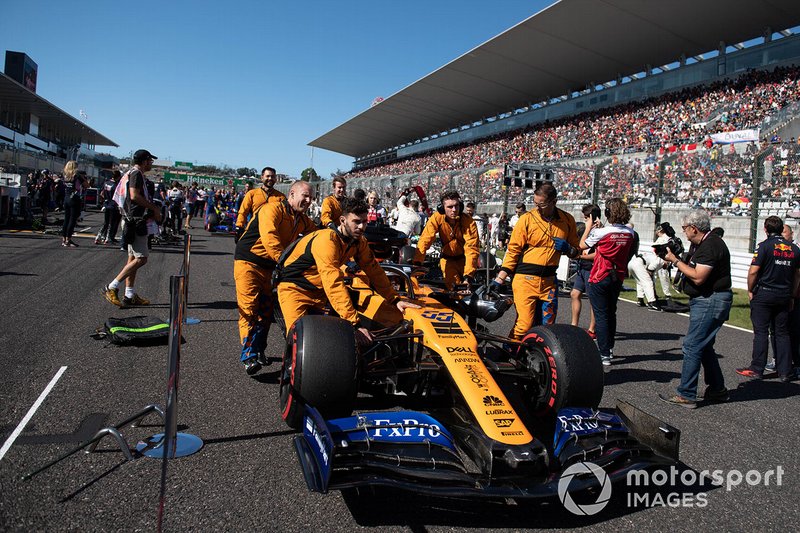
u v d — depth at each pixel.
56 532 2.36
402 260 6.04
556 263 4.86
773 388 5.41
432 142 49.44
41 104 50.56
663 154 22.97
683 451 3.70
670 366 5.90
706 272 4.45
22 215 17.61
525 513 2.79
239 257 4.70
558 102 34.78
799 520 2.88
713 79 26.02
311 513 2.65
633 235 5.57
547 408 3.60
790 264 5.62
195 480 2.88
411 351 3.72
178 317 2.54
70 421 3.49
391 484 2.45
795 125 19.38
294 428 3.58
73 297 7.23
